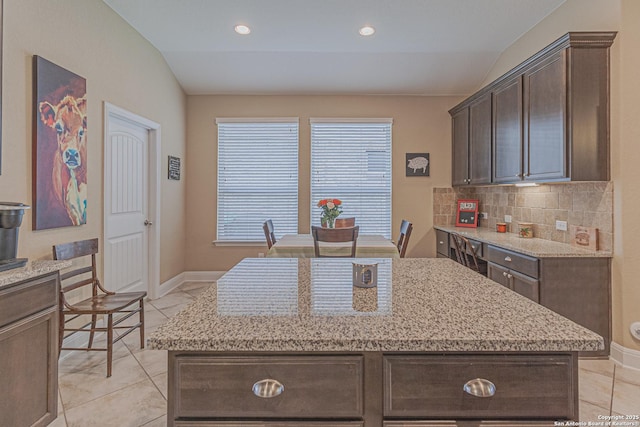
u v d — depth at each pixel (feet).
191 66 13.43
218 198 15.33
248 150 15.29
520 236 10.83
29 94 6.96
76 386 6.91
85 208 8.57
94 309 7.33
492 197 13.57
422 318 2.94
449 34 11.34
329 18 10.36
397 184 15.17
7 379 4.86
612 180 7.86
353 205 15.28
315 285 4.05
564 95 7.95
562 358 2.57
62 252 7.55
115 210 10.36
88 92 8.78
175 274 14.21
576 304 7.97
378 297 3.56
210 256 15.30
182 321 2.85
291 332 2.64
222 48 12.37
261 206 15.34
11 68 6.56
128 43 10.61
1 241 5.28
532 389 2.56
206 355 2.59
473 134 12.85
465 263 11.22
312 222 15.28
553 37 9.87
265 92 15.03
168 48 12.36
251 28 10.98
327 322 2.84
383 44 12.07
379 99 15.14
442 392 2.57
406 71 13.69
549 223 10.16
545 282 7.97
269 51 12.62
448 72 13.74
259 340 2.54
